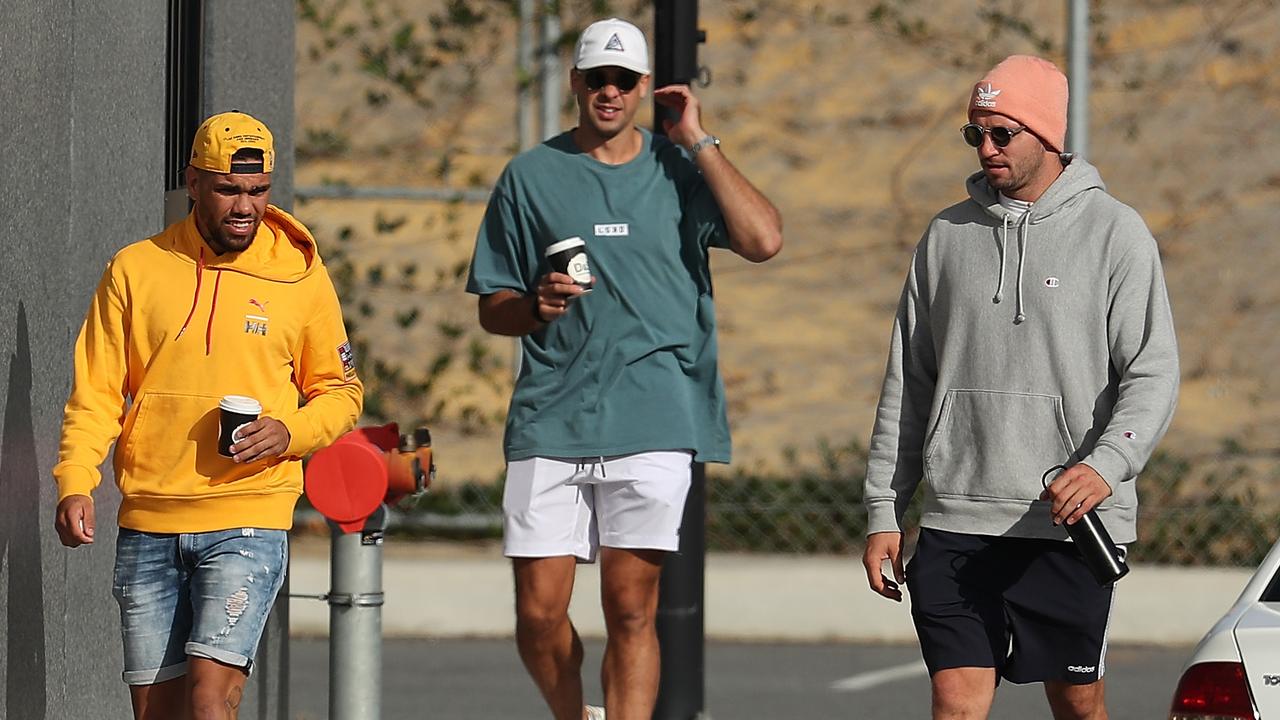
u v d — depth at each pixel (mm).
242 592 19438
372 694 21938
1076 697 20219
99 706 23031
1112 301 19500
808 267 60312
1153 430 18969
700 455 23922
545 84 43438
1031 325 19641
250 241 19797
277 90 26578
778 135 61750
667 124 25031
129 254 19781
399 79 47406
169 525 19594
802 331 59094
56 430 21672
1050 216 19781
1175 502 46969
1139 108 61250
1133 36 61594
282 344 19953
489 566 41031
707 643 40844
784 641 40844
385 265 49688
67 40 21641
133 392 19859
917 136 61531
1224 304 59281
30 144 20453
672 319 23500
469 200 44719
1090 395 19562
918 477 20906
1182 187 60844
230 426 18875
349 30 47844
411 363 52719
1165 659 39125
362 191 44594
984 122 19781
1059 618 19797
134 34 24062
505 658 38656
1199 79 61312
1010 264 19781
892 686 36062
